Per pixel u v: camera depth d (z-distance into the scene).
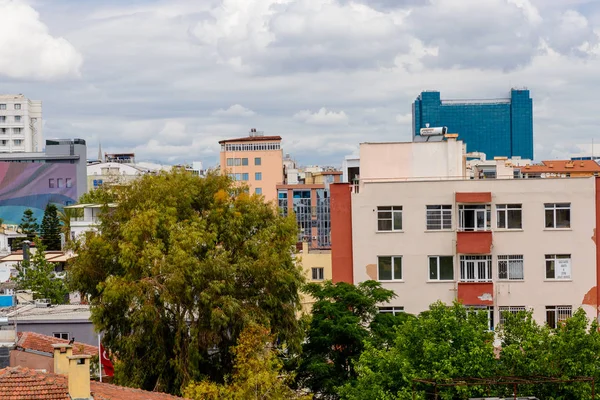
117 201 53.62
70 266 51.97
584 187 62.22
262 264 48.97
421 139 83.50
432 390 38.34
